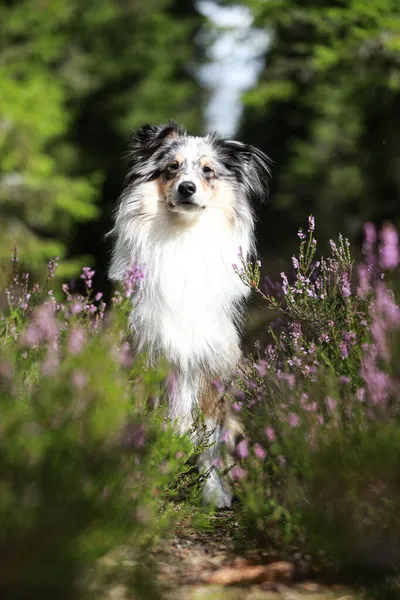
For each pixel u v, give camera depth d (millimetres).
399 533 4254
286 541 4496
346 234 24250
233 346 6957
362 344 4930
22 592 3330
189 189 6957
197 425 6238
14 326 5773
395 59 15219
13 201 19453
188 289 6898
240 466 5910
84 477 3723
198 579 4254
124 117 29516
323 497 4297
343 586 4234
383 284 5156
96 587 3732
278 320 6531
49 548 3330
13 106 18594
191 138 7574
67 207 19891
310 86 22078
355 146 22641
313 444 4477
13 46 24125
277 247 27297
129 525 3920
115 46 29875
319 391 4754
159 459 4883
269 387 5324
